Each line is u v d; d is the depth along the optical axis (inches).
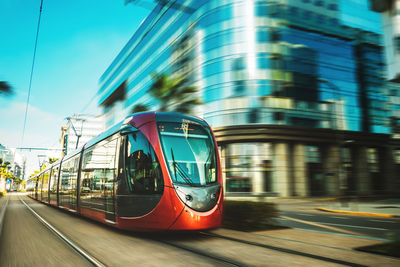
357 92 1199.6
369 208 716.7
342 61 1186.0
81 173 435.2
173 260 185.0
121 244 238.7
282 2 1064.2
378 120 1228.5
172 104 609.9
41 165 2487.7
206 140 295.6
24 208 714.2
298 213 599.8
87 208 382.0
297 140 1067.9
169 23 1203.2
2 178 2645.2
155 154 264.8
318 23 1128.8
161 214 247.4
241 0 1063.0
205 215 249.9
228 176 1058.1
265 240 253.1
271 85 1035.9
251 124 1017.5
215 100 1051.9
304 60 1101.1
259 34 1047.6
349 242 245.0
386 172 1286.9
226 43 1055.0
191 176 261.7
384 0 357.4
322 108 1116.5
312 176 1124.5
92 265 176.6
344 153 1216.2
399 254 189.5
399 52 348.2
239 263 176.7
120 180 290.0
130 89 1581.0
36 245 242.5
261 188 1029.8
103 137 371.9
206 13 1093.1
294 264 173.9
